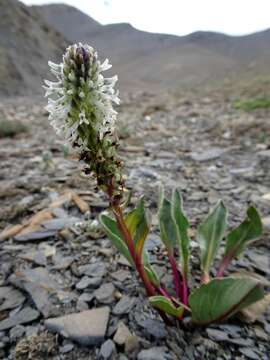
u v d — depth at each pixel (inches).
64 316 5.6
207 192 10.7
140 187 11.0
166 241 6.2
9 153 16.1
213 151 15.5
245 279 4.7
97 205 9.6
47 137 20.0
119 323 5.5
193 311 5.0
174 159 14.6
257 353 4.9
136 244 5.1
